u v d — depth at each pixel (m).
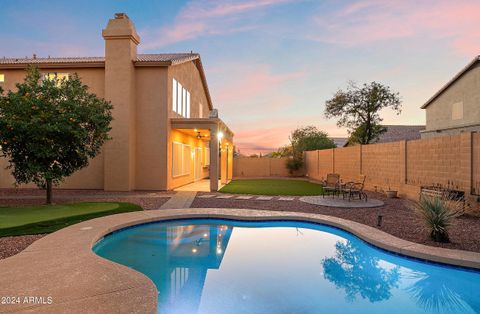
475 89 21.66
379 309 4.38
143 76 15.91
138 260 6.29
